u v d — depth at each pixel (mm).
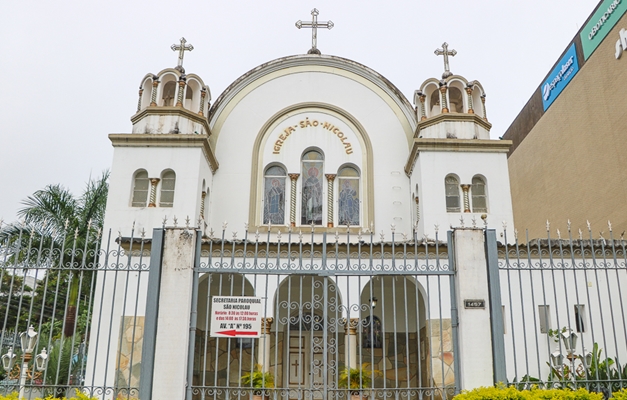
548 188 26859
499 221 19266
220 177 21000
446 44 21891
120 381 15211
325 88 22219
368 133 21625
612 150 21594
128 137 19578
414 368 18141
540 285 16094
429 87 21484
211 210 20562
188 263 9523
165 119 20031
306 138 21531
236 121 21703
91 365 16125
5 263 9219
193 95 21500
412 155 20281
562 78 25672
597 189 22594
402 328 18531
